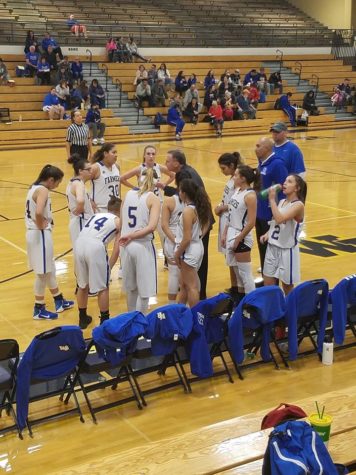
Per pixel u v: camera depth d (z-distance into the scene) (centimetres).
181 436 406
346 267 847
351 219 1112
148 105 2395
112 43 2492
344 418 414
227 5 3141
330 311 596
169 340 509
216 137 2312
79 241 617
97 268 608
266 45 2916
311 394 523
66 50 2475
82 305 638
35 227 651
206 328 533
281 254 627
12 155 1852
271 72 2861
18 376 449
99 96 2264
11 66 2334
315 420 356
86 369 478
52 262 666
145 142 2155
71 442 450
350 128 2567
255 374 557
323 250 926
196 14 2997
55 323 657
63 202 1241
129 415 488
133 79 2481
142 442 451
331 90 2894
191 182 600
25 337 621
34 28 2494
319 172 1589
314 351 598
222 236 693
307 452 316
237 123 2444
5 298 729
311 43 3027
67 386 508
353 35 3073
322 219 1112
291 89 2783
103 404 502
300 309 561
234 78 2562
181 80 2455
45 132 2103
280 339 604
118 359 484
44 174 646
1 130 2077
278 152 712
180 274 634
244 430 416
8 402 469
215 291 752
